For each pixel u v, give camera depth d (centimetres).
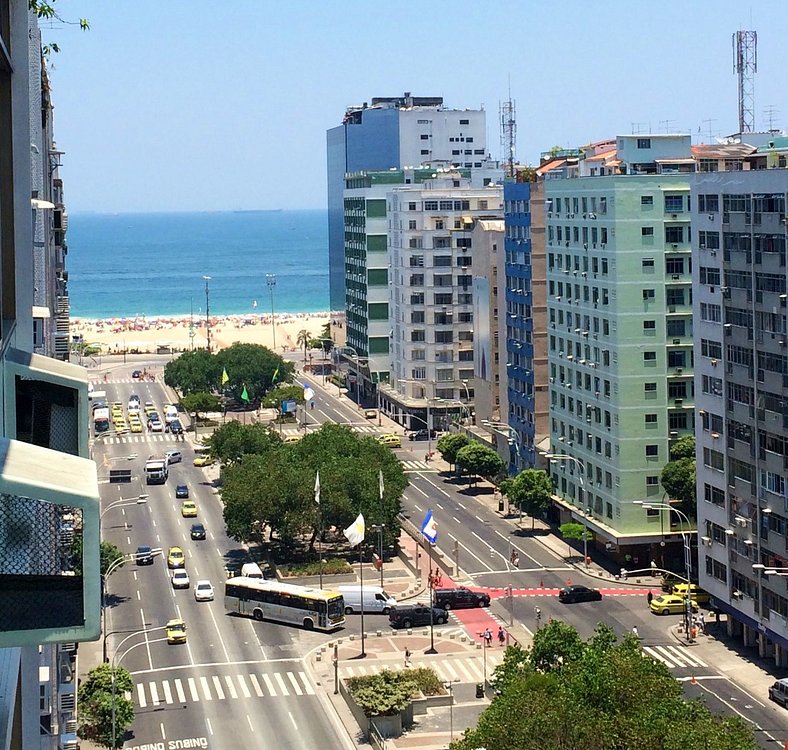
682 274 15412
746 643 12550
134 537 17988
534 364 18500
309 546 16650
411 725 10950
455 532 17788
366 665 12650
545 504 17462
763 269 11744
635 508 15425
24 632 1519
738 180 12119
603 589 14925
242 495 16150
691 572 15412
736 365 12262
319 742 10738
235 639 13588
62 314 15362
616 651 8350
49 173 13000
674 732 7250
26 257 2881
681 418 15462
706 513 13050
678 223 15400
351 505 16138
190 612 14588
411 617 13912
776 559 11669
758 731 10388
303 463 17000
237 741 10775
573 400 16975
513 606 14388
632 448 15400
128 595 15275
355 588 14562
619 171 16312
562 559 16250
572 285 16838
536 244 18350
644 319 15350
